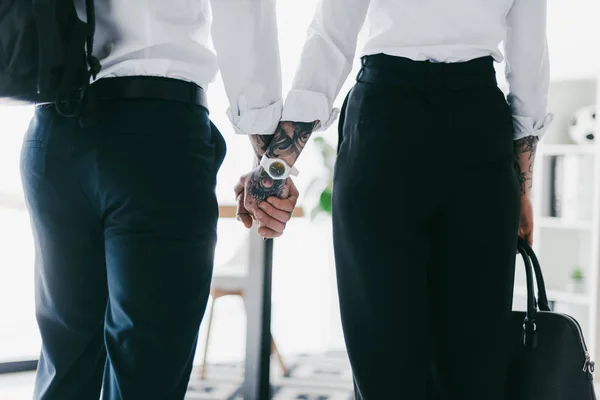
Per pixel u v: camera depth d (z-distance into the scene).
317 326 4.50
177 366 1.01
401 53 1.07
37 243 1.07
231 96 1.20
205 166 1.03
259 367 2.38
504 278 1.10
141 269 0.98
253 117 1.21
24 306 4.25
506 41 1.26
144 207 0.97
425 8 1.07
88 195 1.00
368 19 1.13
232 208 2.32
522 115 1.29
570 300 3.12
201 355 3.72
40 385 1.11
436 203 1.07
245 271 3.10
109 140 0.96
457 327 1.10
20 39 0.96
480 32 1.08
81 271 1.05
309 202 4.14
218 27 1.13
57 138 0.99
